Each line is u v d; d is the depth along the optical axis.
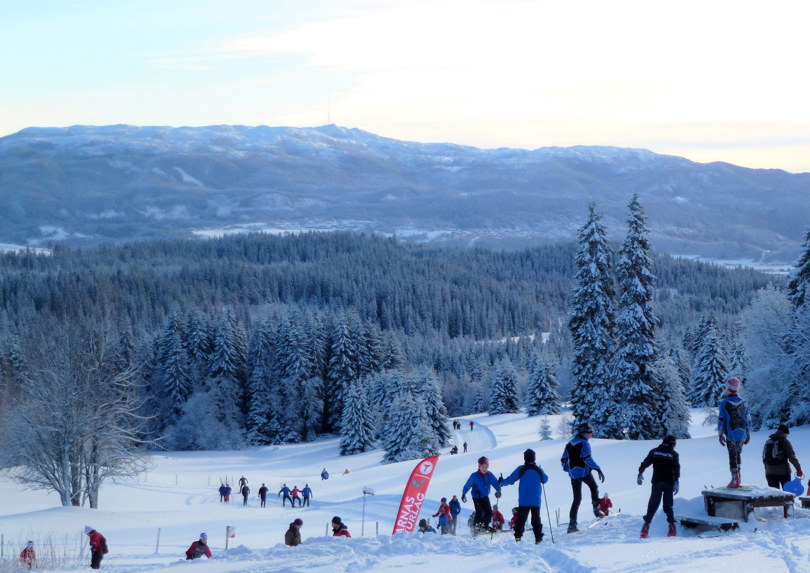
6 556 21.06
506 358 109.31
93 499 40.91
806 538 11.12
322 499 43.88
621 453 38.56
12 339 86.62
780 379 43.44
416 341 172.38
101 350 42.91
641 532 12.40
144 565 21.12
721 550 10.59
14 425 39.44
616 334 47.69
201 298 198.25
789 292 47.16
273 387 97.12
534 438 75.00
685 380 87.25
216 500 48.34
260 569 11.91
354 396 81.38
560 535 13.22
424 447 66.81
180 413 95.12
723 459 33.00
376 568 10.65
